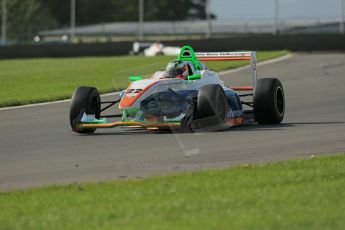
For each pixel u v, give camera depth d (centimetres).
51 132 5125
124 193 3027
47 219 2622
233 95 5138
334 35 15988
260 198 2830
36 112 6456
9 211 2811
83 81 9556
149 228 2422
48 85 9225
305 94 7575
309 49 15962
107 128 5200
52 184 3381
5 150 4431
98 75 10512
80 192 3108
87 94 4869
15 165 3925
